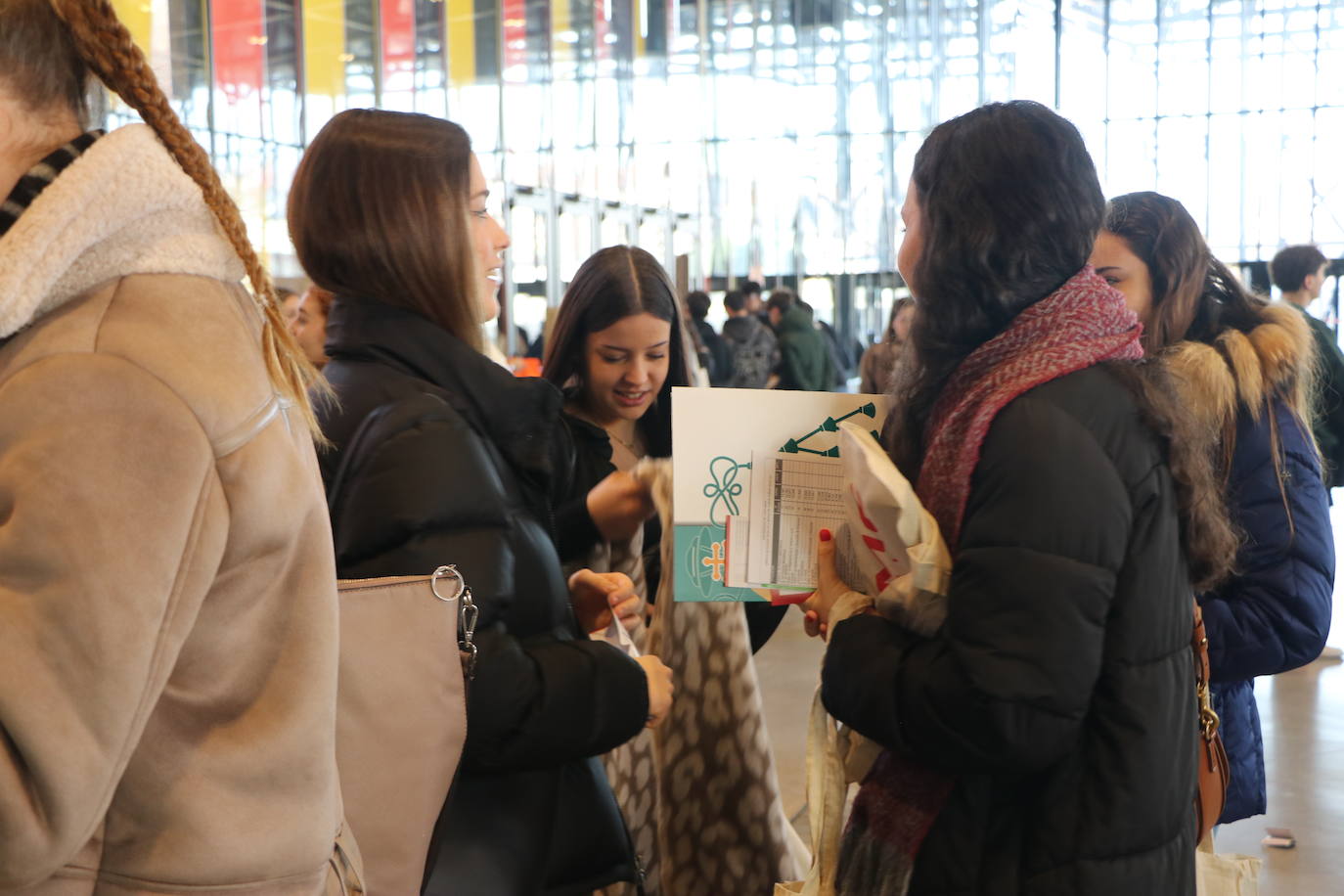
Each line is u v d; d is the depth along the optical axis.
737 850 2.00
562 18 13.12
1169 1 19.80
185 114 8.55
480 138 11.56
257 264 0.89
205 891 0.80
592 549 1.92
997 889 1.20
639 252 2.27
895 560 1.23
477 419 1.33
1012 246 1.19
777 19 17.36
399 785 1.14
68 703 0.71
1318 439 3.70
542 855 1.38
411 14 10.48
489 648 1.25
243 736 0.82
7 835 0.71
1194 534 1.22
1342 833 3.38
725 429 1.44
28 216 0.76
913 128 17.94
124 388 0.75
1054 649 1.10
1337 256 19.11
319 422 1.30
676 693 1.97
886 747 1.24
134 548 0.73
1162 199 1.85
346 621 1.13
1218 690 1.89
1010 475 1.12
